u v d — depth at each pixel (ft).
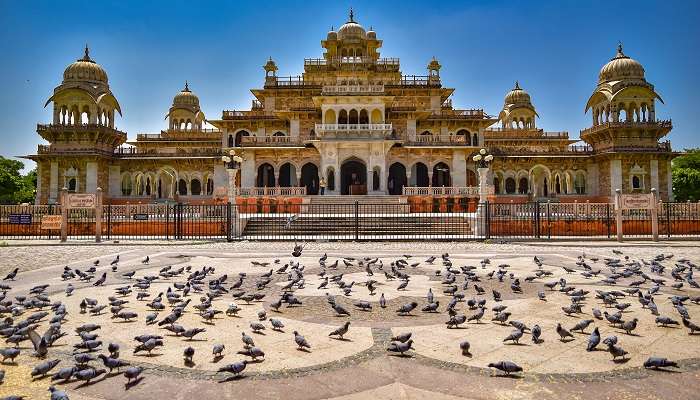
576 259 48.47
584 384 15.48
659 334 21.04
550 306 26.71
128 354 18.49
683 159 189.88
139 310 25.71
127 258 50.06
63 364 17.49
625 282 34.73
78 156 145.28
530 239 70.85
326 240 70.18
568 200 144.87
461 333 21.27
